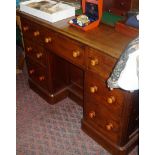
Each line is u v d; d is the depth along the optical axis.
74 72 1.95
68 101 2.11
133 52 0.96
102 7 1.46
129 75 0.98
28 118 1.92
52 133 1.78
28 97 2.16
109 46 1.20
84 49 1.31
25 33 1.86
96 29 1.39
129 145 1.52
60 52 1.53
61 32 1.39
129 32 1.29
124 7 1.51
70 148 1.65
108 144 1.55
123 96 1.25
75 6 1.71
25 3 1.72
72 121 1.88
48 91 2.01
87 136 1.73
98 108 1.49
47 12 1.51
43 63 1.86
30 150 1.64
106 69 1.24
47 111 1.99
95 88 1.41
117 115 1.36
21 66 2.60
